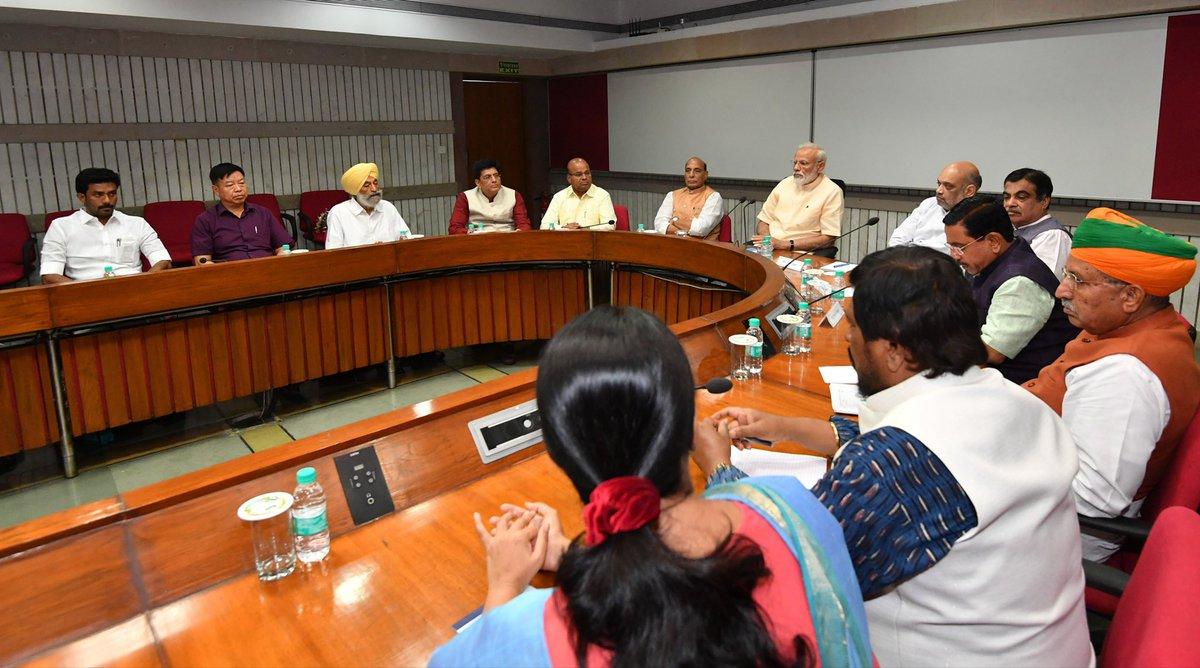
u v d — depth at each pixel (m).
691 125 7.27
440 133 7.75
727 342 2.27
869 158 5.98
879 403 1.05
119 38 5.65
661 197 7.85
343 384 4.28
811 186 4.83
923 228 4.29
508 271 4.36
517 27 7.14
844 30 5.84
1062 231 2.99
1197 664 0.72
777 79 6.46
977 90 5.27
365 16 6.12
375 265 3.88
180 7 5.18
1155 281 1.45
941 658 0.95
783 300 2.68
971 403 0.96
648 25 7.78
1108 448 1.43
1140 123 4.59
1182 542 0.92
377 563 1.26
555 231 4.30
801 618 0.62
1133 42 4.53
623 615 0.54
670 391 0.63
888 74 5.72
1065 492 0.93
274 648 1.06
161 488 1.22
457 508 1.42
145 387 3.26
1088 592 1.44
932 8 5.30
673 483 0.65
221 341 3.46
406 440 1.47
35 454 3.37
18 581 1.05
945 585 0.92
